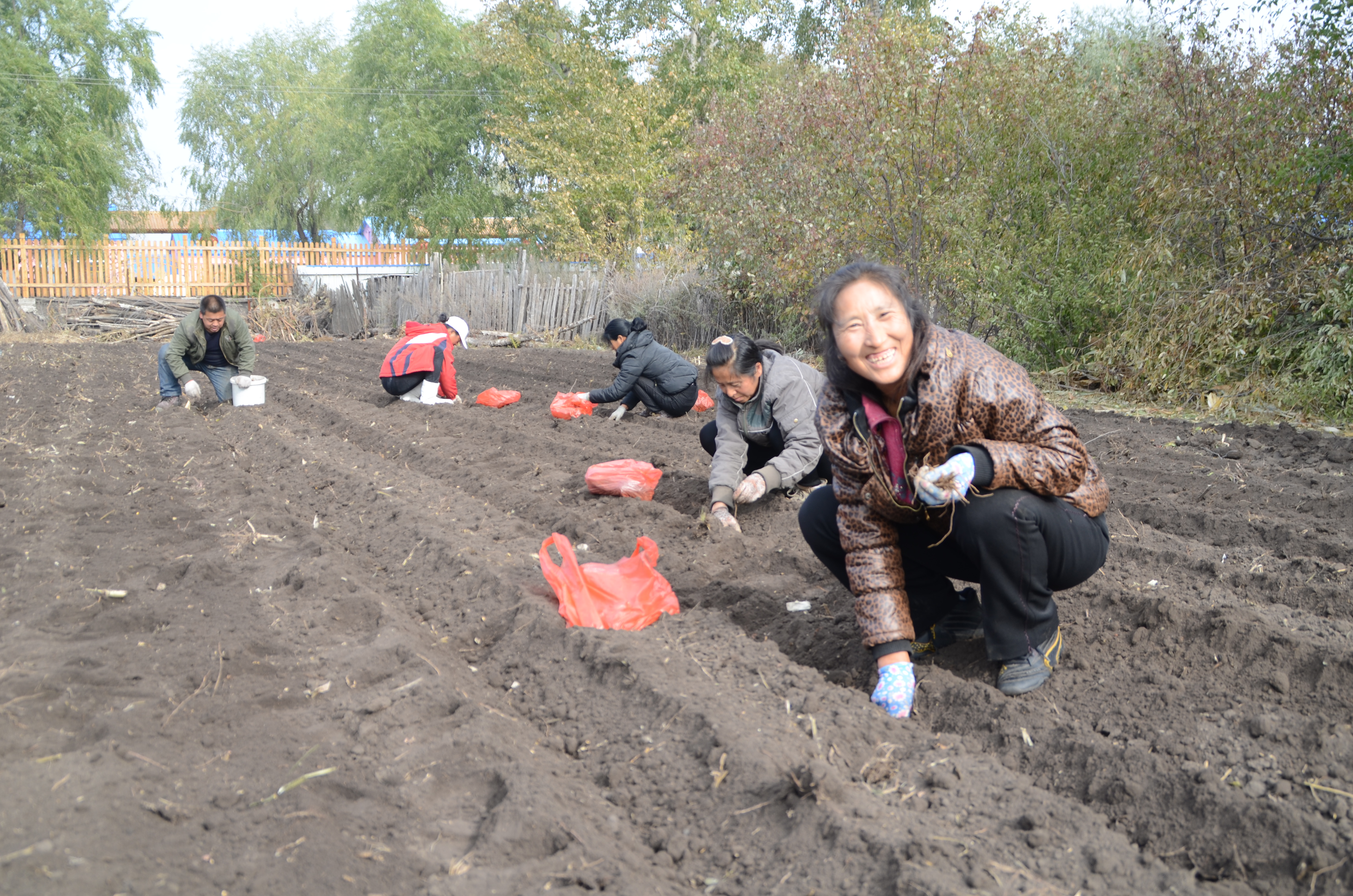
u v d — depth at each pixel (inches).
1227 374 319.3
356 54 1203.2
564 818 84.6
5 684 101.7
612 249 804.6
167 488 208.4
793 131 442.9
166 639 121.2
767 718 103.0
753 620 142.1
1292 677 115.8
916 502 105.6
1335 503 189.2
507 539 174.9
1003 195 409.1
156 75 1082.7
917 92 382.3
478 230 1141.1
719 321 553.6
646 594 135.9
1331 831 80.7
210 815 81.6
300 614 132.9
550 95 919.7
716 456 188.4
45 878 67.7
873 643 109.0
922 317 98.0
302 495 213.0
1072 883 76.9
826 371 105.4
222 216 1441.9
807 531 124.8
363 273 1019.3
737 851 83.3
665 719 104.2
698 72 967.6
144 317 772.0
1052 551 107.7
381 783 91.3
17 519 176.6
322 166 1395.2
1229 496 203.6
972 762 96.1
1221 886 78.5
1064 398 346.0
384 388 358.9
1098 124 387.9
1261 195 326.3
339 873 75.8
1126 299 351.3
